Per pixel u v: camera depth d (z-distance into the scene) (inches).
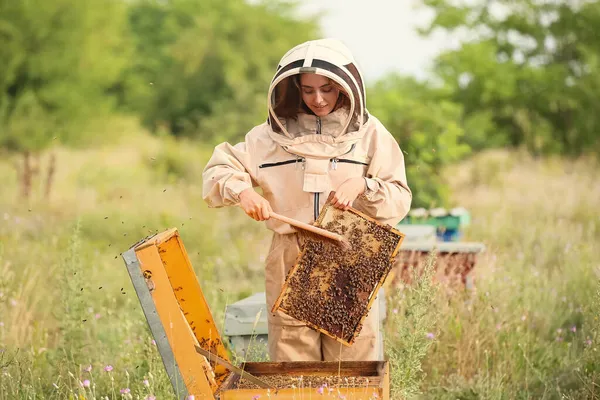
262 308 195.8
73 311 195.9
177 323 135.0
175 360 135.6
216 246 402.3
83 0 871.7
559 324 240.4
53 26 867.4
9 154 782.5
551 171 770.2
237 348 197.3
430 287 163.6
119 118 1002.7
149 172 727.7
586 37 1091.3
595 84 1020.5
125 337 213.8
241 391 130.6
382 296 199.3
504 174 716.0
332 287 144.2
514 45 1106.1
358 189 148.1
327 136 154.1
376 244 145.4
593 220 437.7
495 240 374.6
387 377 140.3
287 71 148.0
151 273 134.5
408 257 253.8
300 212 156.2
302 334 157.6
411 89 892.6
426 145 445.1
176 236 149.2
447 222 329.1
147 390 167.3
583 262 301.3
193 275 152.6
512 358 209.5
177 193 593.9
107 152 888.9
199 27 1472.7
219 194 155.3
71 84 874.1
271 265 159.2
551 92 1015.0
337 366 145.3
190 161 762.8
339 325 143.4
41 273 279.6
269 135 158.4
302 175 155.4
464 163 771.4
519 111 1002.7
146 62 1519.4
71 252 201.3
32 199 542.3
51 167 556.4
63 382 176.7
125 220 453.7
